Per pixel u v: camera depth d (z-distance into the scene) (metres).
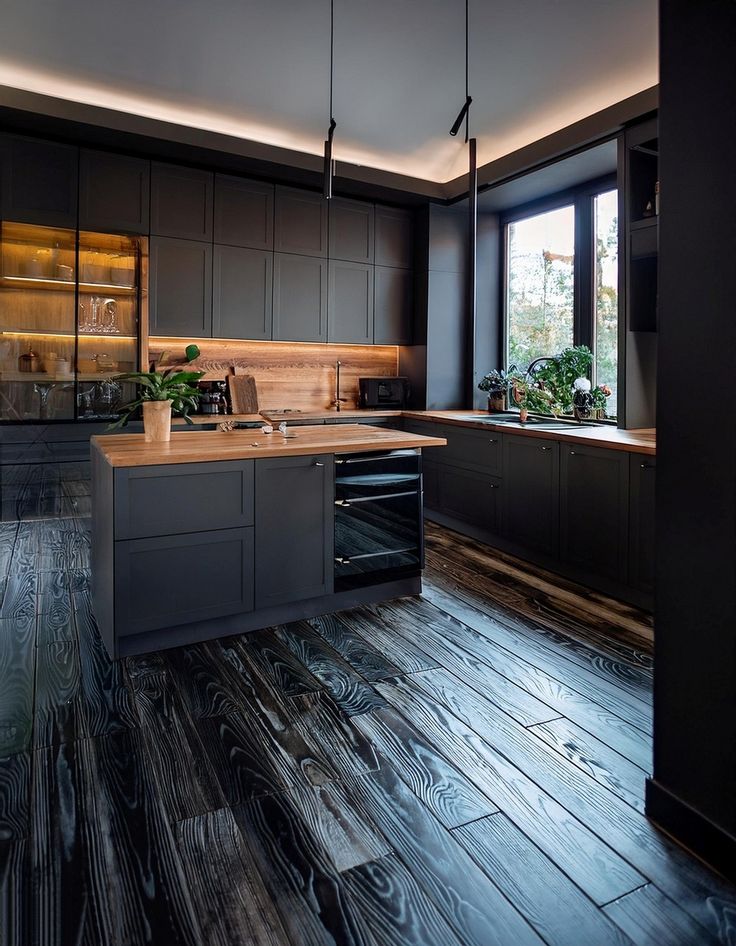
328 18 3.23
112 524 2.48
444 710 2.18
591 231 4.88
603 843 1.55
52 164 4.33
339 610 3.13
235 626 2.83
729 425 1.42
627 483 3.23
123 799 1.70
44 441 4.51
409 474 3.26
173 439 3.08
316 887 1.41
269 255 5.16
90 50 3.60
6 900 1.36
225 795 1.72
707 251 1.45
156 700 2.23
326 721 2.11
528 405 5.17
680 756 1.56
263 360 5.62
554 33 3.32
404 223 5.80
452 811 1.66
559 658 2.60
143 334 4.67
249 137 4.79
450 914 1.34
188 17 3.27
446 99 4.11
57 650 2.63
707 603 1.48
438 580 3.64
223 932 1.29
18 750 1.92
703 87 1.44
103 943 1.26
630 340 3.81
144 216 4.66
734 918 1.34
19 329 4.38
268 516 2.82
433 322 5.71
